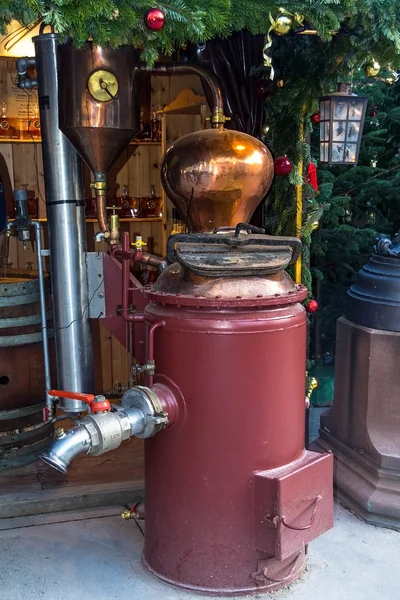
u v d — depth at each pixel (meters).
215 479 2.12
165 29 2.07
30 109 4.15
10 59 4.06
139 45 2.26
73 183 2.63
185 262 1.97
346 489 2.87
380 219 5.03
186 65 2.45
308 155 2.84
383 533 2.65
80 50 2.37
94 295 2.71
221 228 2.19
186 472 2.14
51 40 2.49
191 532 2.18
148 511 2.32
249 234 2.20
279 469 2.14
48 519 2.74
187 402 2.10
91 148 2.51
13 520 2.73
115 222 2.61
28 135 4.12
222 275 2.04
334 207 4.26
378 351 2.75
